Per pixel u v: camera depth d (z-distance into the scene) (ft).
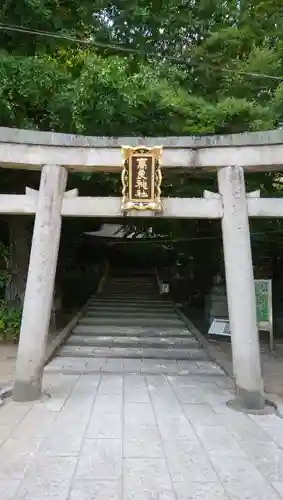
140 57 33.45
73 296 65.67
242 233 22.94
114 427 18.78
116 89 28.40
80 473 14.43
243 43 35.04
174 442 17.20
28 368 22.70
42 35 30.55
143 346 37.81
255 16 35.81
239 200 23.11
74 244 55.72
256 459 15.72
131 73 31.42
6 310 40.86
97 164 23.47
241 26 35.55
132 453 16.08
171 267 73.56
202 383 26.73
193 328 42.78
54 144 23.29
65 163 23.48
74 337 39.86
